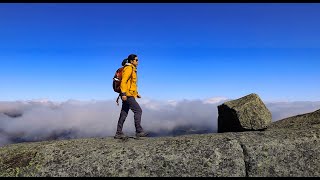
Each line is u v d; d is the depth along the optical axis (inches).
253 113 170.7
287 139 145.0
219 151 139.9
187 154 139.6
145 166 137.1
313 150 140.8
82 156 143.9
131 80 166.1
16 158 147.6
